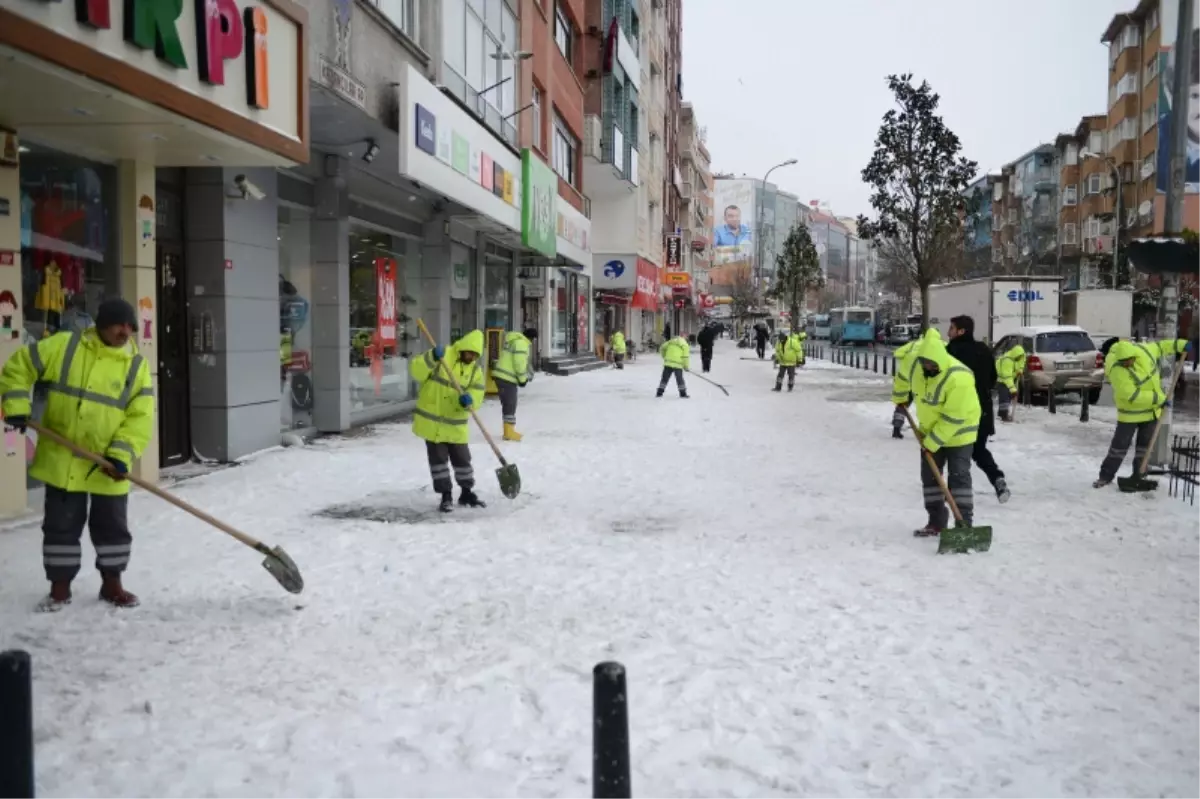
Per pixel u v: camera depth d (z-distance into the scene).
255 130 8.38
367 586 6.04
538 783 3.48
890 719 4.07
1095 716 4.13
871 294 156.12
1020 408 19.67
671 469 11.09
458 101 14.78
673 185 61.84
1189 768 3.67
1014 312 28.34
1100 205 59.84
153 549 6.87
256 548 5.55
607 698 2.48
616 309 49.12
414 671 4.58
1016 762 3.70
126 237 9.20
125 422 5.43
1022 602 5.78
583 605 5.67
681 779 3.53
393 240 17.48
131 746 3.75
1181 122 10.29
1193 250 9.60
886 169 26.94
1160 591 6.02
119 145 8.45
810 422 16.48
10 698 2.30
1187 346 10.20
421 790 3.42
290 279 13.46
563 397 21.61
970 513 7.49
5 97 6.71
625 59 37.72
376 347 16.61
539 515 8.40
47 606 5.41
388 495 9.23
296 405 13.67
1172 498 9.23
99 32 6.30
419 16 14.46
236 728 3.92
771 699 4.28
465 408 8.47
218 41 7.70
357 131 12.70
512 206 19.06
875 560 6.81
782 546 7.25
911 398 7.74
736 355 53.25
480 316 22.94
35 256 8.27
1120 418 9.76
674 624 5.32
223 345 10.73
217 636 5.04
